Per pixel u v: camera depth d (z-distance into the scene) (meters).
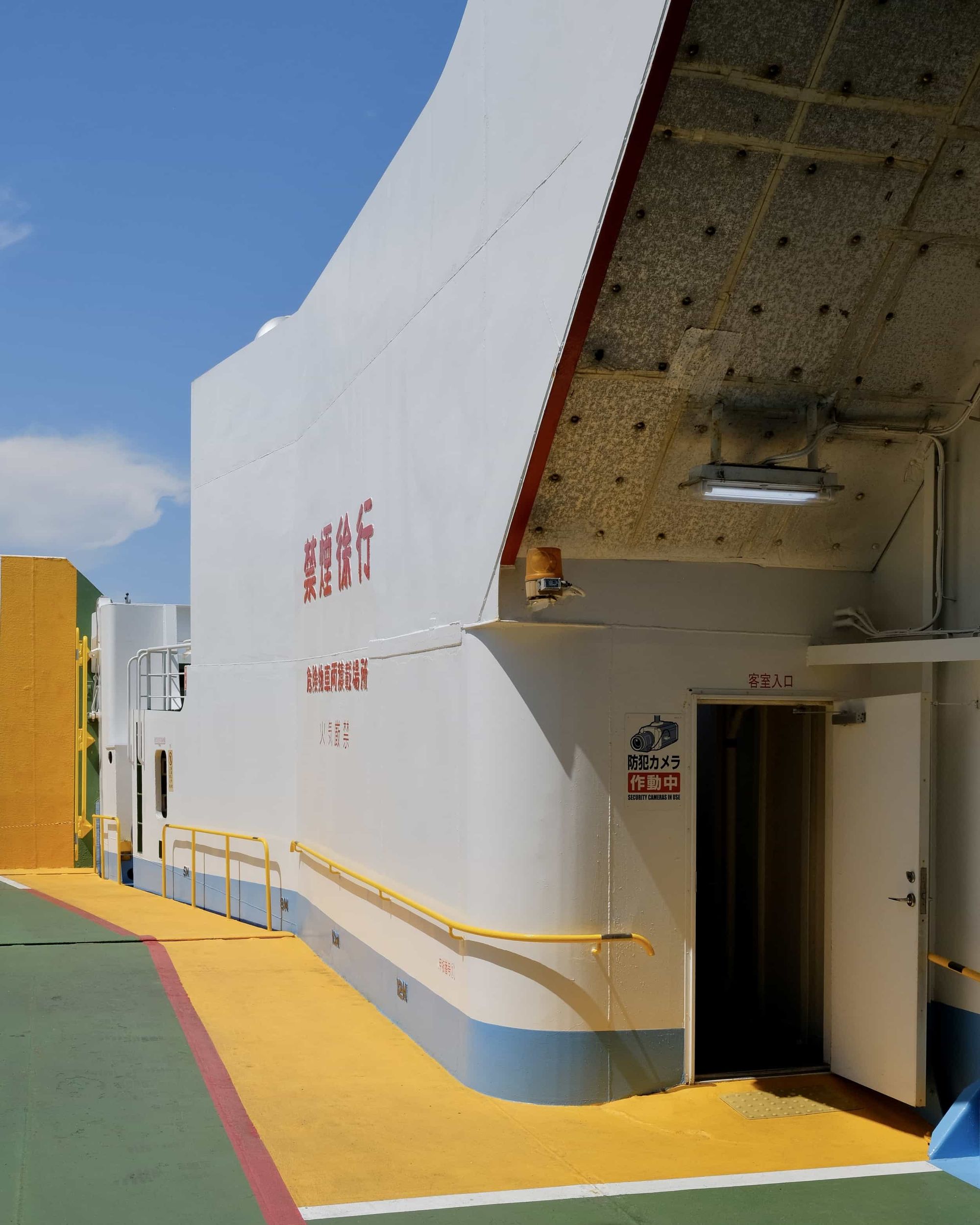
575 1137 5.53
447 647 6.71
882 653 6.03
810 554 6.59
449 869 6.60
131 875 16.58
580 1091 5.98
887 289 5.35
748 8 4.22
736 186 4.81
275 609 11.59
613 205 4.71
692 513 6.19
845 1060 6.42
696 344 5.38
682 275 5.10
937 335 5.64
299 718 10.82
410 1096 6.14
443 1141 5.45
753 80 4.45
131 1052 6.85
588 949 6.02
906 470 6.38
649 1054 6.17
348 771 9.04
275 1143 5.39
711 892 9.11
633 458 5.86
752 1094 6.22
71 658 19.66
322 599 10.01
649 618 6.29
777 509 6.31
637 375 5.45
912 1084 5.82
